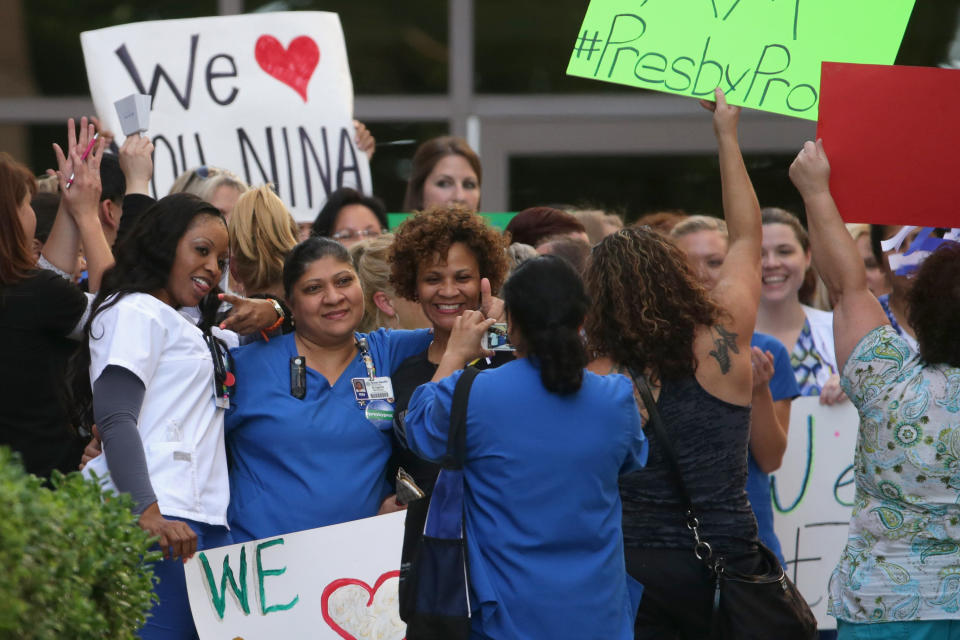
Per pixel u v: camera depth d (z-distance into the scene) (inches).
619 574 448.5
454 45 1161.4
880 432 469.4
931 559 462.0
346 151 818.2
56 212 676.7
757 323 755.4
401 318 674.2
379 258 661.3
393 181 1171.3
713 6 549.6
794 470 710.5
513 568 436.1
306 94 810.8
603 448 440.8
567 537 436.8
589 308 476.1
